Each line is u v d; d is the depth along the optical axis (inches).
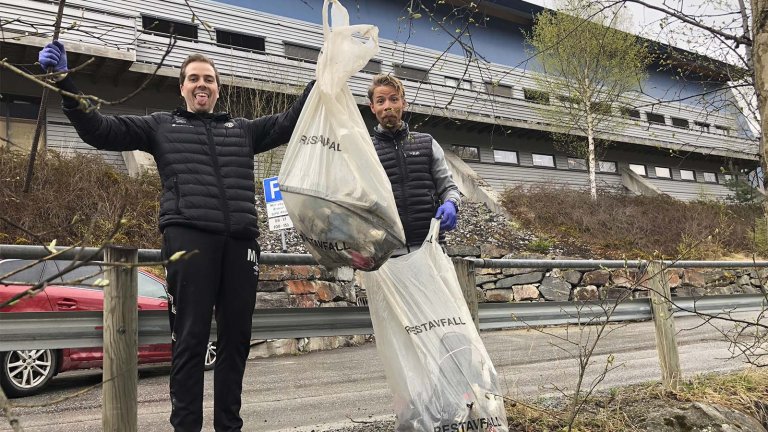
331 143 82.9
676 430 113.9
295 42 596.7
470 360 88.5
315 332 104.3
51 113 444.8
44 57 73.9
